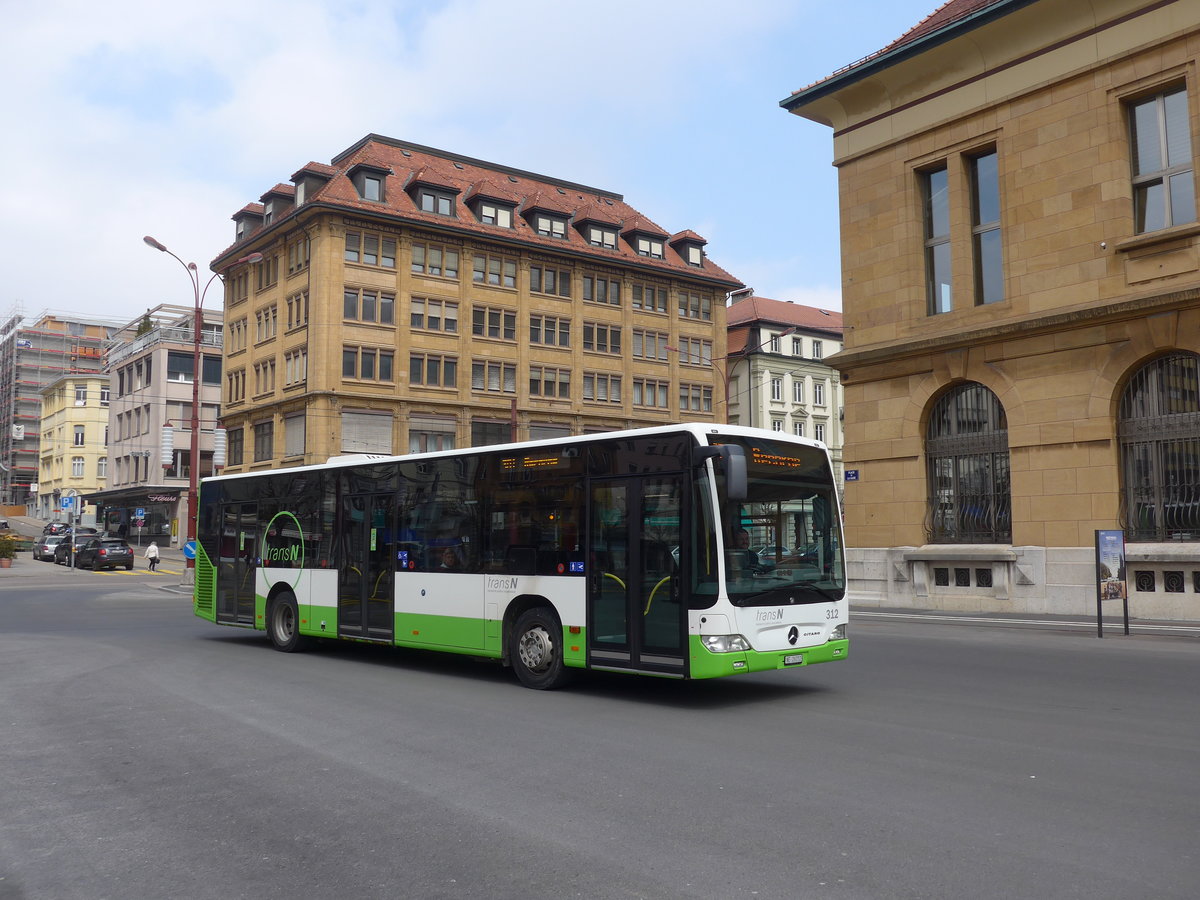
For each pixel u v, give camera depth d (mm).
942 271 22781
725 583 9492
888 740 7852
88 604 27062
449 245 54844
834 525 10781
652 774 6785
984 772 6695
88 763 7363
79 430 99438
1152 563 18125
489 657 11641
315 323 50406
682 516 9758
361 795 6328
